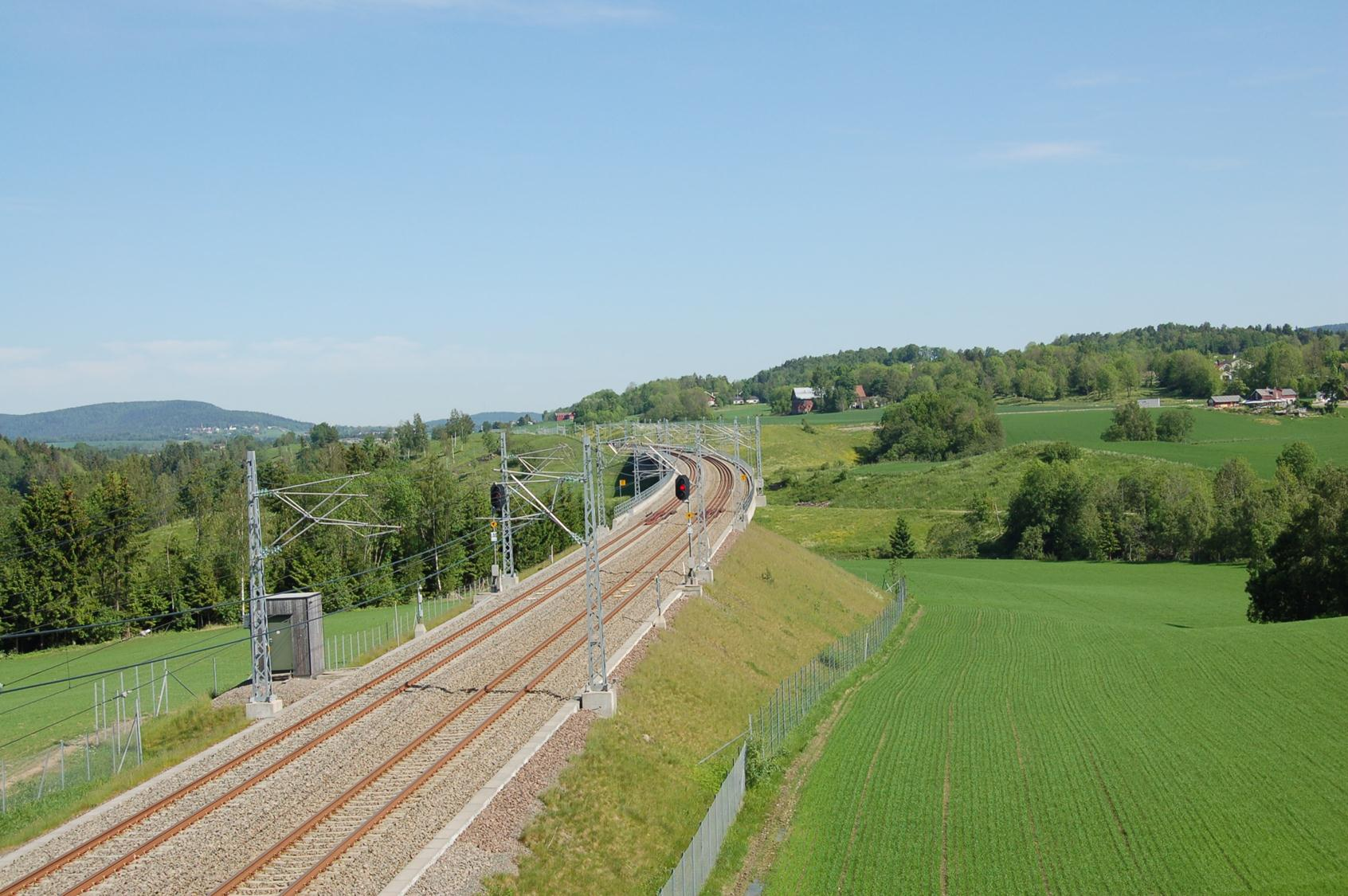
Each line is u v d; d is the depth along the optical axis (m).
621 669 50.09
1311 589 78.25
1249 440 186.50
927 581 110.69
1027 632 80.00
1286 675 59.59
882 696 59.78
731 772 38.81
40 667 77.19
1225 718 52.81
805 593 85.12
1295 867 34.88
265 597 45.81
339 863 28.55
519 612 66.06
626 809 35.84
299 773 36.25
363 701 46.25
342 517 97.25
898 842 37.28
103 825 31.56
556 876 29.91
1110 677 62.88
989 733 51.38
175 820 31.78
